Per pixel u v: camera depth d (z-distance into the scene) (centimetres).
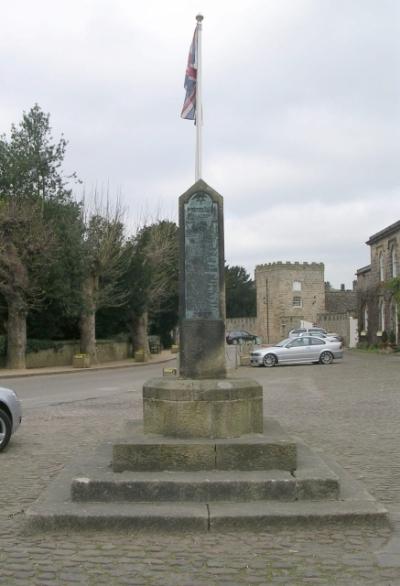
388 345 4291
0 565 472
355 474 751
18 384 2314
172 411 661
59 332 3891
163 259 4116
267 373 2603
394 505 624
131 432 712
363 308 5181
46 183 3438
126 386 2112
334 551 496
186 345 712
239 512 555
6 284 2950
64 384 2272
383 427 1110
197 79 988
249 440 645
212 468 625
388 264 4456
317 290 7625
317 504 579
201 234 728
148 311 4584
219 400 657
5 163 3328
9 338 3070
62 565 472
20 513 611
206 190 730
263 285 7744
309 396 1647
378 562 473
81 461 696
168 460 626
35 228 2905
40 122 3438
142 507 572
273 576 449
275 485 590
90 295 3466
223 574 453
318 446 929
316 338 3184
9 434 931
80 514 552
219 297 719
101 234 3462
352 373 2506
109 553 497
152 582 440
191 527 546
